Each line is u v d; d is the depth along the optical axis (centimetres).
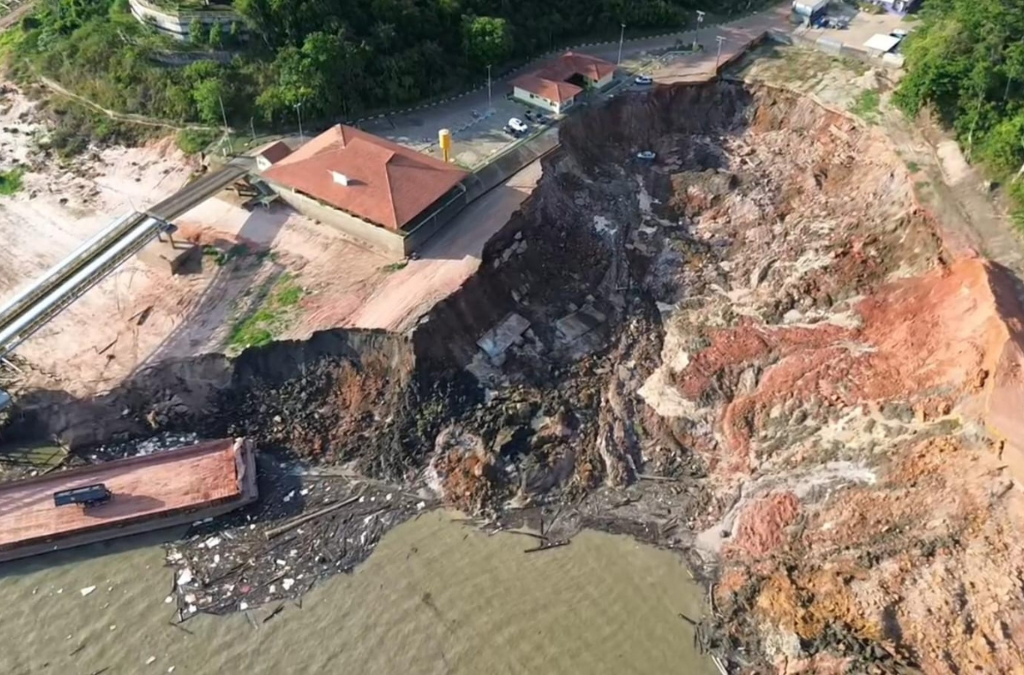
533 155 6366
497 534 4694
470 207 5941
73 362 5184
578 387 5300
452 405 5116
